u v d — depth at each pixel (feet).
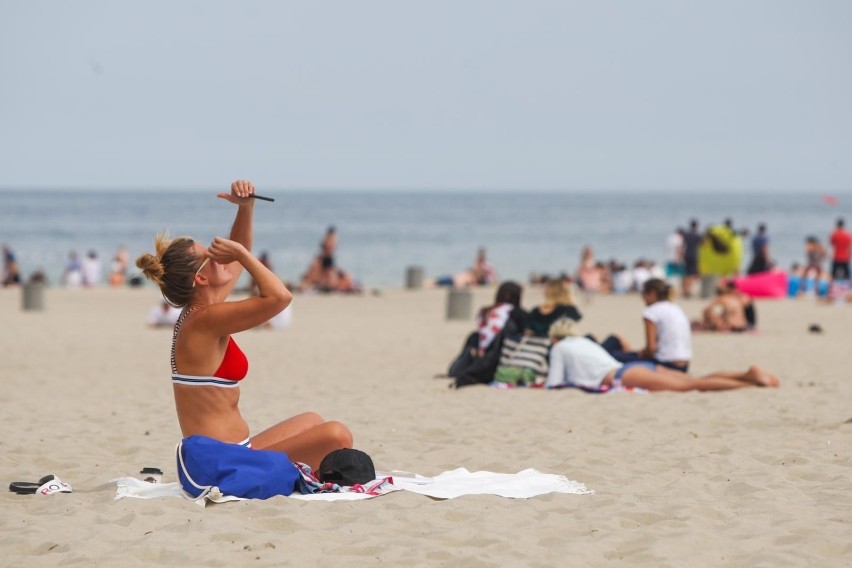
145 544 54.75
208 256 65.10
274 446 69.46
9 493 69.97
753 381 119.44
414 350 182.09
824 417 100.27
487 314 130.93
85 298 322.96
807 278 328.90
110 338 201.67
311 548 54.85
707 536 57.57
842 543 55.47
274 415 108.47
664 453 84.07
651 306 126.72
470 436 93.91
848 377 136.36
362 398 120.88
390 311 279.08
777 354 169.99
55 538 56.54
